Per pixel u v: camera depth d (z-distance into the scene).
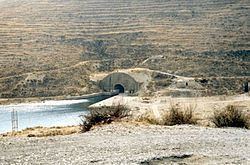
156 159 22.47
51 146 25.84
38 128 44.34
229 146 25.83
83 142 27.05
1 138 29.72
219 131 32.03
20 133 40.28
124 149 24.48
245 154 23.66
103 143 26.50
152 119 42.50
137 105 147.75
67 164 20.92
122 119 40.44
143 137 28.72
